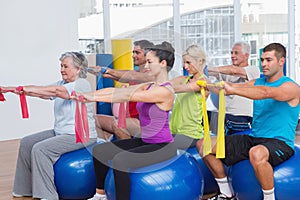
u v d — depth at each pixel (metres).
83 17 6.20
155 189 2.48
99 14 6.25
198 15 6.42
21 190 3.31
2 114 5.73
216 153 2.59
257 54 6.33
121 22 6.31
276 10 6.20
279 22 6.21
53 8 5.90
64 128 3.15
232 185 2.78
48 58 5.91
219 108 2.57
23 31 5.75
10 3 5.66
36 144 3.08
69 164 3.04
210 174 3.03
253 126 2.87
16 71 5.75
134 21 6.35
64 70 2.97
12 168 4.23
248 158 2.71
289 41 6.14
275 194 2.60
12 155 4.80
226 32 6.41
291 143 2.75
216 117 2.85
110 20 6.27
